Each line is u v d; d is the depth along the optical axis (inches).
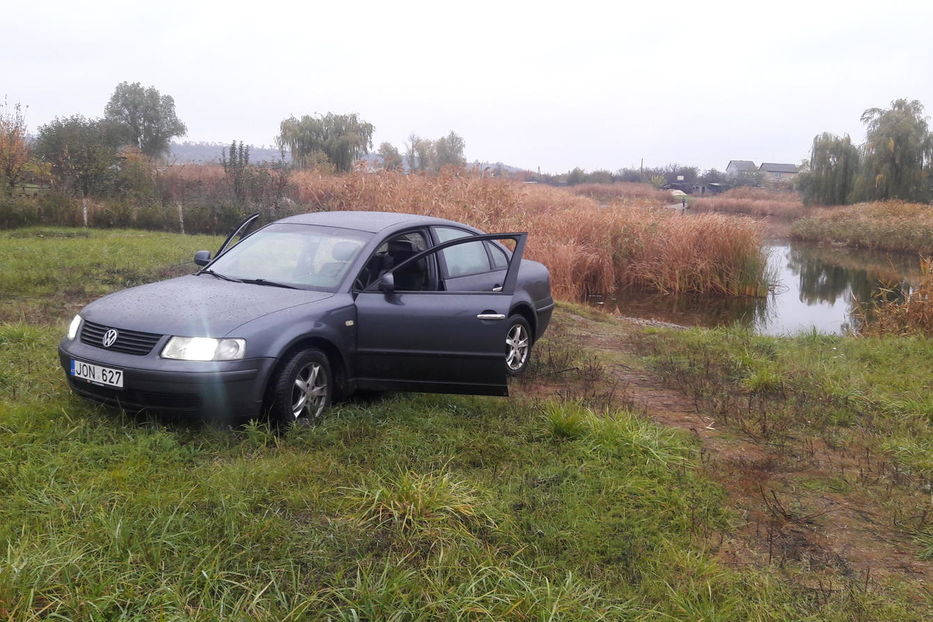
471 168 890.1
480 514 149.1
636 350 355.9
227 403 178.4
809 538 155.5
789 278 900.6
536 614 115.3
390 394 229.1
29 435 173.9
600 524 150.5
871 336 451.8
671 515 159.5
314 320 196.1
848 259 1149.1
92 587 114.5
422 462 174.1
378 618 111.6
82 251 543.8
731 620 121.0
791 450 210.4
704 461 194.7
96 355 185.5
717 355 338.6
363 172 867.4
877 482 188.2
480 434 196.2
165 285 216.4
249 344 181.2
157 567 122.4
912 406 259.4
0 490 148.3
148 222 813.2
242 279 221.1
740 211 2204.7
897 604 128.6
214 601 115.0
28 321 313.9
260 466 163.8
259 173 951.6
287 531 138.4
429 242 246.5
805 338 405.4
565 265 657.0
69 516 138.9
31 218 770.8
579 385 267.1
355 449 179.5
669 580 131.5
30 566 116.3
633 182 3764.8
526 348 261.7
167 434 179.3
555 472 173.9
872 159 2060.8
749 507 169.0
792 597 129.0
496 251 279.9
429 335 207.8
